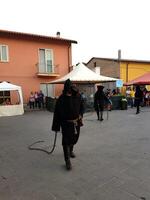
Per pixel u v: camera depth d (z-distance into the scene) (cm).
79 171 440
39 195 349
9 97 1939
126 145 620
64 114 456
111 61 2678
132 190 356
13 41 1986
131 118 1151
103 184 380
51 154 561
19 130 918
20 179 412
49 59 2181
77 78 1484
